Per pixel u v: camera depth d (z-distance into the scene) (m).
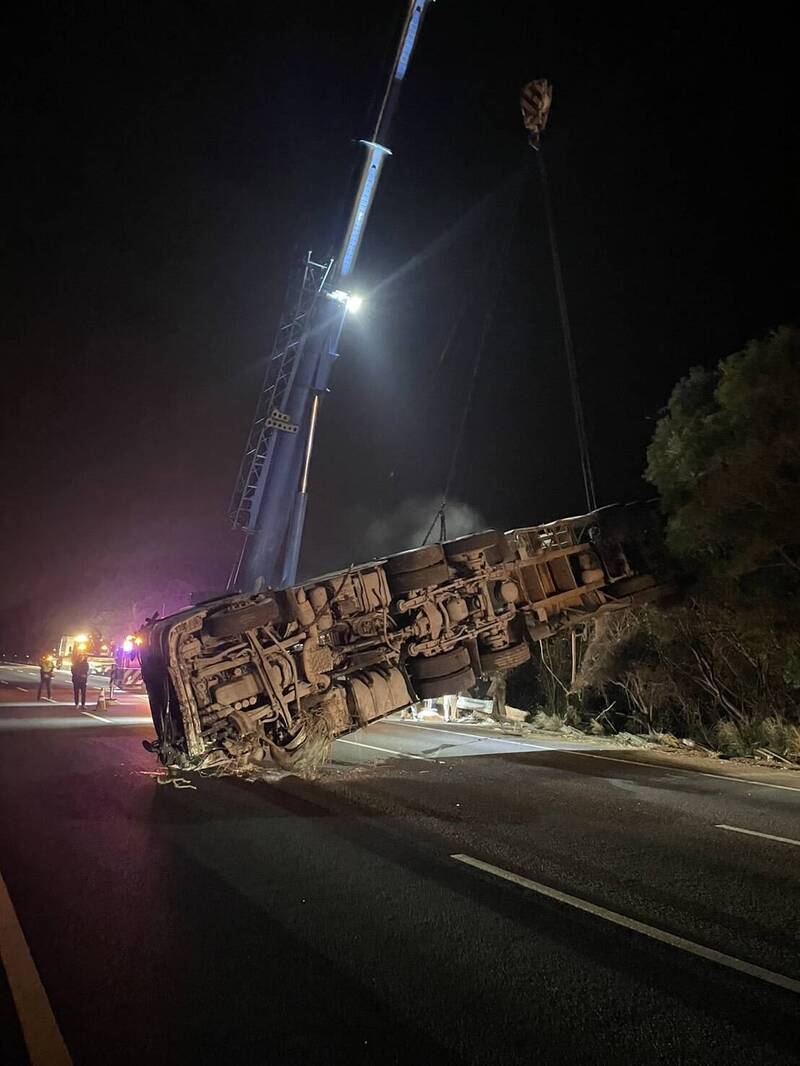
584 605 14.76
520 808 9.15
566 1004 4.17
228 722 10.66
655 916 5.52
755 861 6.98
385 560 12.50
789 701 15.34
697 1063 3.62
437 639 12.52
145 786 10.11
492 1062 3.60
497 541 13.27
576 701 20.78
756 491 12.88
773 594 13.81
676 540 14.16
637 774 12.05
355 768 12.01
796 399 12.48
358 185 22.23
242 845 7.23
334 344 22.83
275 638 11.25
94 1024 3.88
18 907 5.51
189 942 4.91
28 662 80.38
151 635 11.17
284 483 22.34
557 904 5.73
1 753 12.82
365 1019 3.97
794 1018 4.06
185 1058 3.58
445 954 4.79
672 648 17.22
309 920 5.31
